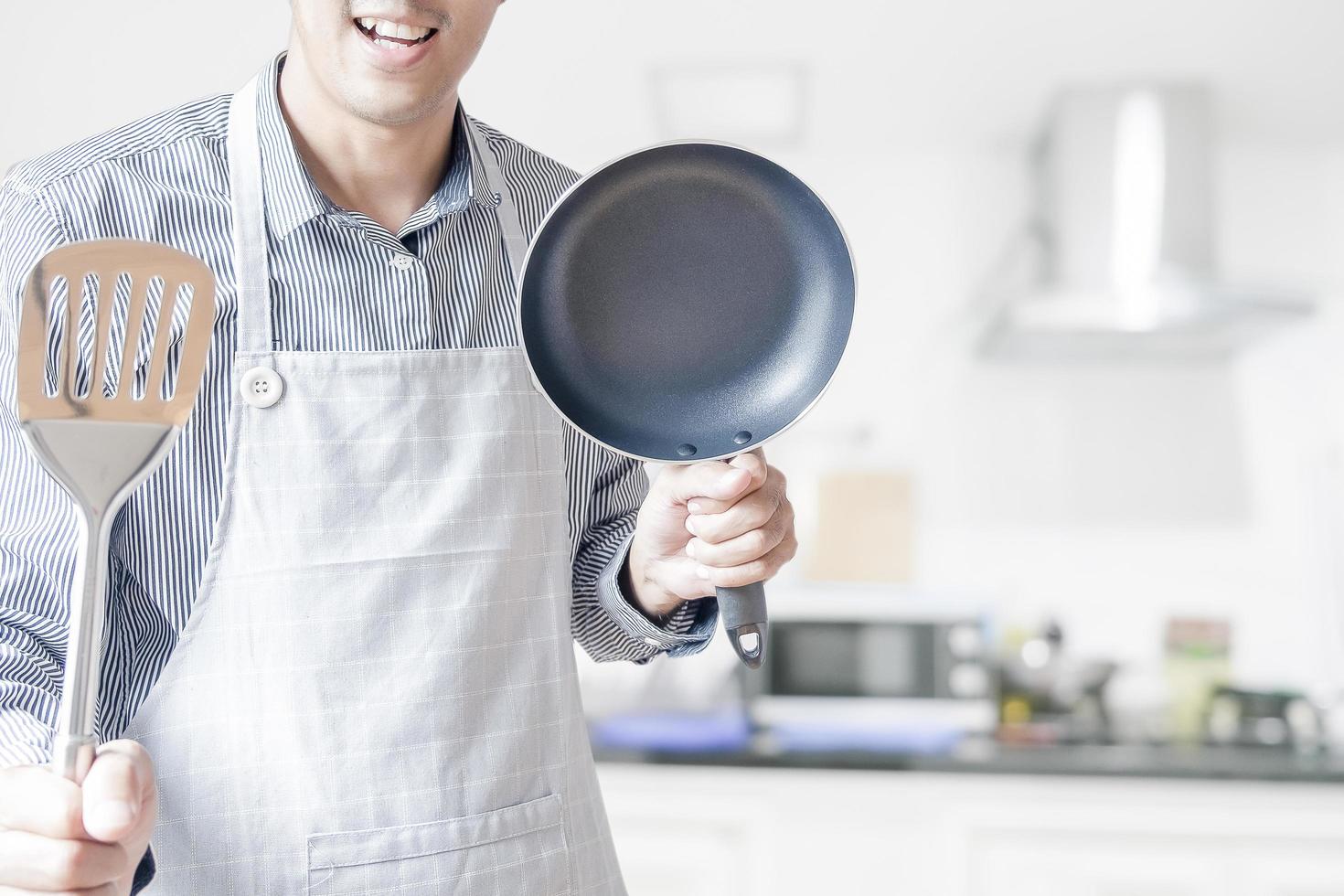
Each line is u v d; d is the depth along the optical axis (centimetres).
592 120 277
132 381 61
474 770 85
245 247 83
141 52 249
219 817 80
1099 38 241
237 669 81
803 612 242
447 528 86
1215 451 289
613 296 78
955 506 293
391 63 78
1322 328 289
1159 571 288
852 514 268
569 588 95
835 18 234
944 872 212
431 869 83
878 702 239
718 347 80
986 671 240
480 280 91
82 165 82
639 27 239
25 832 54
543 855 88
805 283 79
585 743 95
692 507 80
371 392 85
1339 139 288
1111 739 234
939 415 294
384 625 84
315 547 83
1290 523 287
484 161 95
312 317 84
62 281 78
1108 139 255
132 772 55
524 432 90
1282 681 282
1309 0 226
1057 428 292
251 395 82
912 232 297
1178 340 270
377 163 86
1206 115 255
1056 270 258
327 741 82
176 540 81
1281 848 207
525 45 245
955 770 213
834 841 214
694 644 98
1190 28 237
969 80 259
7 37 244
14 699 73
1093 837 211
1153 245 252
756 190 77
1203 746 226
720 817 217
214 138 86
